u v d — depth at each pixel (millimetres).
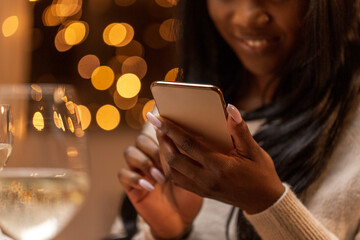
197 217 1168
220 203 1162
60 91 630
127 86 2537
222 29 1181
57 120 619
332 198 959
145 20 2498
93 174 2648
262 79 1253
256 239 1043
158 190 1032
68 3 2443
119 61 2533
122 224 1297
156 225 1046
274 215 768
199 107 666
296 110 1072
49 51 2496
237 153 704
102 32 2533
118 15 2521
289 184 1013
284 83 1145
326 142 1007
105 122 2564
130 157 976
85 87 2576
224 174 694
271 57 1135
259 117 1156
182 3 1290
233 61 1298
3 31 2377
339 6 993
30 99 620
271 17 1073
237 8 1118
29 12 2438
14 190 587
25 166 600
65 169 606
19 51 2428
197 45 1305
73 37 2459
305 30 1029
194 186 746
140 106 2564
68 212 607
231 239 1107
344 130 1013
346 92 1021
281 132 1060
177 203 1052
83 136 641
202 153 685
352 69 1027
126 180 980
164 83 677
